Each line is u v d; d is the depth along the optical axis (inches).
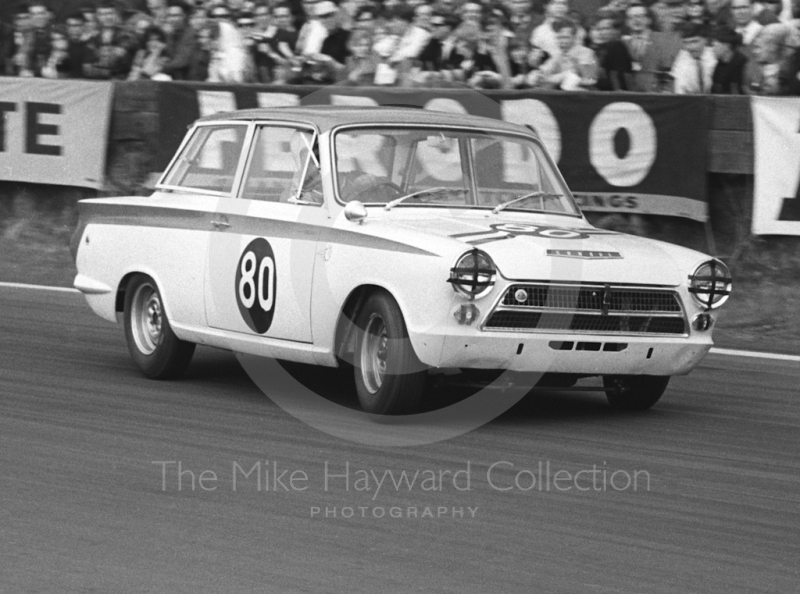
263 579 244.5
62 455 343.0
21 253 796.0
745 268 614.2
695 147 618.2
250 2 770.8
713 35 653.9
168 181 476.7
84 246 495.8
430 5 698.2
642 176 633.0
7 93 807.1
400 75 689.0
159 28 801.6
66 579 243.8
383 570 251.1
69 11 876.0
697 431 394.9
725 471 344.5
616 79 663.8
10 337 547.5
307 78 724.0
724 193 622.2
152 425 382.0
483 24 687.7
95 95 778.8
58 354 510.9
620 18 676.1
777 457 364.2
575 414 414.6
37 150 797.9
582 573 252.4
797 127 591.2
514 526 284.4
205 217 442.9
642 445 371.6
